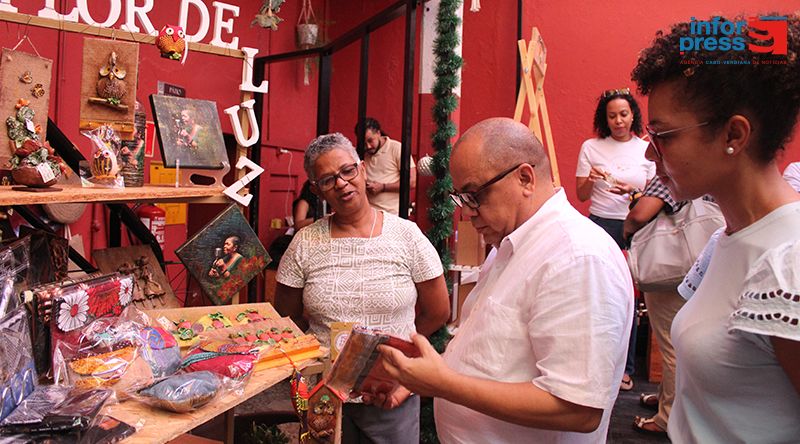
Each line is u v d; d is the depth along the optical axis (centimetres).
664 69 99
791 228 94
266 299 506
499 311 130
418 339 125
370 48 597
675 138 99
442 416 145
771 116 93
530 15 540
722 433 103
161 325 183
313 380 232
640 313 481
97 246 382
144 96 403
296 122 577
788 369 88
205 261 212
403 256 225
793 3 489
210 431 294
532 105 347
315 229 228
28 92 171
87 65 187
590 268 120
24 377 133
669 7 511
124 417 141
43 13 175
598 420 117
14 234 189
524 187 134
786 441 97
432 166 337
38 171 162
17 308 137
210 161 216
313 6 589
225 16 475
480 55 554
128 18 192
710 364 100
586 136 534
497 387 120
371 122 460
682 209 285
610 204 407
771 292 87
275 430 273
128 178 200
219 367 162
